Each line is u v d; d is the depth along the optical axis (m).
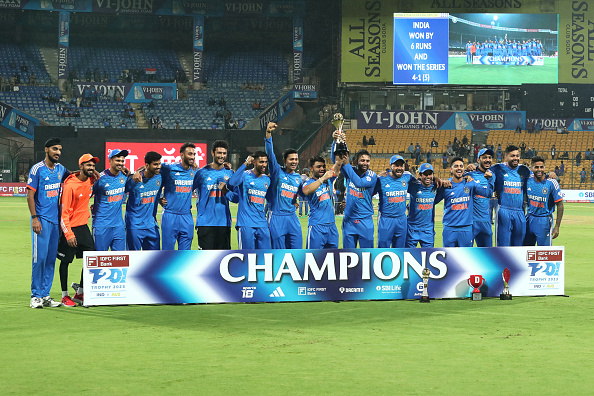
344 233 10.74
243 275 9.36
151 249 10.09
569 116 46.78
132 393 5.21
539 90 46.72
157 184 9.96
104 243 9.61
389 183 10.60
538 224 11.34
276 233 10.27
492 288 9.90
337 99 49.56
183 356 6.36
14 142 45.41
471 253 9.85
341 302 9.50
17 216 27.67
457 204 10.82
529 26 46.47
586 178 44.69
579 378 5.65
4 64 51.75
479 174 11.02
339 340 7.05
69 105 48.50
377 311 8.79
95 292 9.03
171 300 9.19
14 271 12.55
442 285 9.78
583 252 16.09
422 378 5.64
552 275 10.09
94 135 37.12
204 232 10.29
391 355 6.41
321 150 46.94
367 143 47.28
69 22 53.81
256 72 54.38
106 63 53.69
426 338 7.16
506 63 46.66
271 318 8.28
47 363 6.11
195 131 37.75
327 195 10.57
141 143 37.09
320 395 5.17
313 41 54.34
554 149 44.50
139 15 54.56
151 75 52.06
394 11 46.69
